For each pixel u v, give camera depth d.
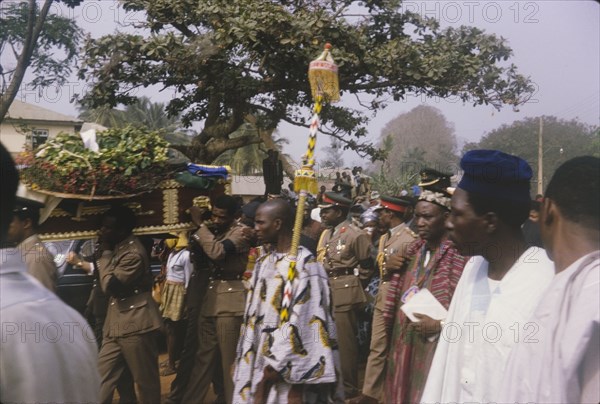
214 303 4.74
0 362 1.63
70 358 1.76
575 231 1.80
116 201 4.20
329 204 5.92
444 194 3.57
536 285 2.11
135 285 4.46
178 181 4.43
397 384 3.38
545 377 1.72
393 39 7.77
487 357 2.12
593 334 1.67
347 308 5.31
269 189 6.36
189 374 5.09
